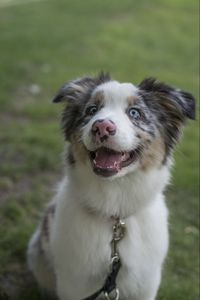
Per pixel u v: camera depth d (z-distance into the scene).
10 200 1.40
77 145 0.95
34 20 3.37
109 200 0.96
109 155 0.91
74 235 0.96
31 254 1.14
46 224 1.06
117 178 0.94
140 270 0.98
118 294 0.98
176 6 3.76
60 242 0.98
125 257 0.96
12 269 1.20
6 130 1.78
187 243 1.29
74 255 0.97
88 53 2.74
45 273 1.11
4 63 2.48
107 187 0.95
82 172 0.95
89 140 0.89
